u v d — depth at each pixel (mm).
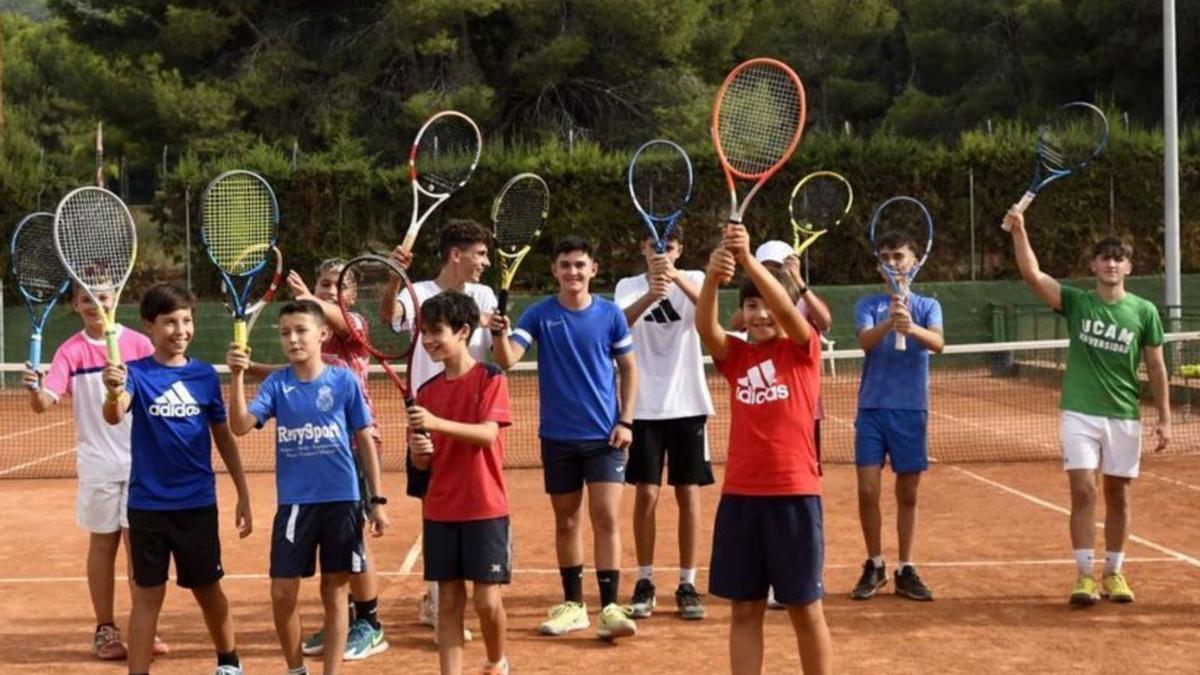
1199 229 29312
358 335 6613
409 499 13047
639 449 8078
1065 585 8836
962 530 10906
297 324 6551
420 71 35656
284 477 6555
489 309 7883
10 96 54562
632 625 7551
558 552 7922
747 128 7039
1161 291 28219
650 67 36781
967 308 27703
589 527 11297
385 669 7145
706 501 12570
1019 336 26453
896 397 8523
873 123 48531
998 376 25359
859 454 8570
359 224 28234
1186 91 38594
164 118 33719
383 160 34562
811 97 48219
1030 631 7723
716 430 18797
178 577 6598
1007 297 27656
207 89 33750
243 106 34938
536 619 8180
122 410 6449
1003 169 28859
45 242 7586
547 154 28562
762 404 5906
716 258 5773
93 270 7398
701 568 9578
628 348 7781
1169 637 7551
